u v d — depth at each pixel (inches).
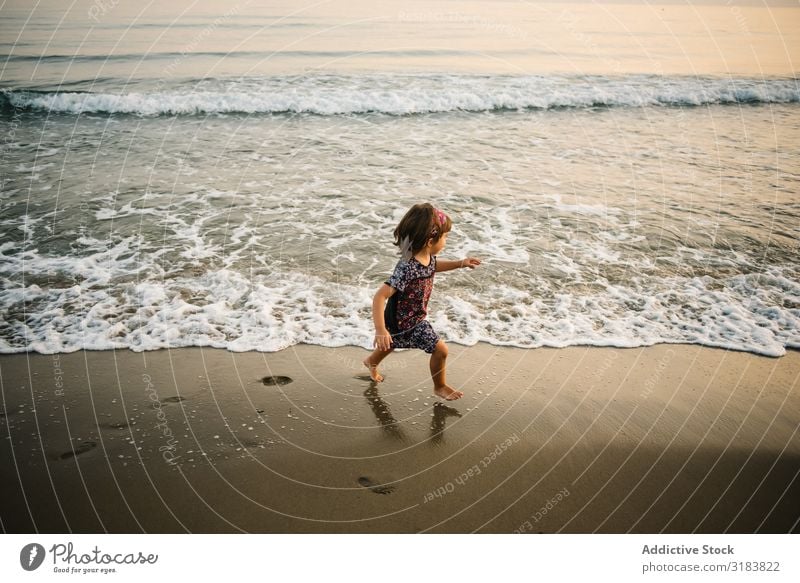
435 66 650.8
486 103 526.6
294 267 225.9
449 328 187.3
